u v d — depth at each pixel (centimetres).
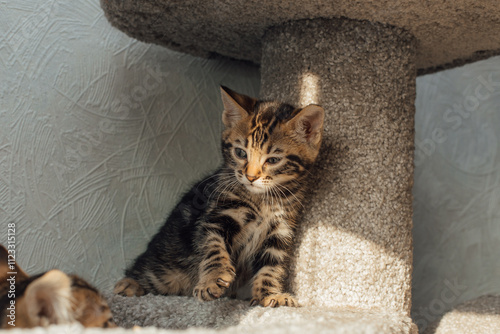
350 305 57
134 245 70
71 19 67
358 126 58
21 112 64
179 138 74
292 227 60
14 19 64
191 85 75
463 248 81
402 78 60
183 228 62
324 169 59
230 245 60
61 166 66
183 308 55
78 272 67
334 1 56
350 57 59
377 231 58
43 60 66
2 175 63
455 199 82
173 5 59
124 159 70
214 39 67
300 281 59
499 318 64
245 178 57
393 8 56
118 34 70
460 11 57
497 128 80
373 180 58
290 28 60
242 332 42
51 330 39
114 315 54
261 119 58
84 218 67
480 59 68
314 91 59
